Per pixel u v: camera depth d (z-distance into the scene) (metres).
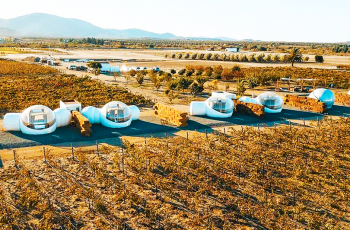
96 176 27.31
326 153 34.25
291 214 23.06
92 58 154.00
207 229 21.05
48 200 23.17
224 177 28.44
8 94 62.44
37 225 20.95
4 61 121.50
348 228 21.52
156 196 24.75
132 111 45.00
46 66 111.56
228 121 46.66
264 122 46.91
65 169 29.08
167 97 66.44
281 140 37.94
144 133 40.34
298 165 30.28
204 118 47.84
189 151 33.88
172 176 27.98
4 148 33.50
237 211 23.38
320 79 89.81
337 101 63.78
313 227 21.31
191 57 172.62
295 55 126.00
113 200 24.20
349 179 28.14
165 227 20.88
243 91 69.31
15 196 24.27
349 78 92.25
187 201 24.45
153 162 31.02
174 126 43.34
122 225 21.14
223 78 96.81
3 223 20.44
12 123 37.78
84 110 42.66
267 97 53.25
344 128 42.72
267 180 27.91
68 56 163.12
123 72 107.81
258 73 94.81
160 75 91.38
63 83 76.69
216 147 35.28
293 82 88.62
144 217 22.23
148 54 196.00
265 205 24.03
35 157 31.55
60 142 35.91
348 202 24.67
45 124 38.12
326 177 28.58
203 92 73.19
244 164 31.16
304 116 51.22
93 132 39.53
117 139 37.66
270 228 21.27
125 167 29.97
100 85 75.81
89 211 22.72
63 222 21.39
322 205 24.25
